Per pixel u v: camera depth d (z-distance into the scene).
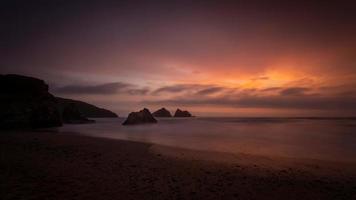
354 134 33.00
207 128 48.25
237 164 12.09
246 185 8.61
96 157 12.79
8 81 37.97
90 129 39.50
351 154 16.09
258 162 12.69
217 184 8.61
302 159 13.78
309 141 24.36
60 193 6.96
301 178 9.68
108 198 6.77
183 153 15.33
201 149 17.72
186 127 51.28
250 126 57.47
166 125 59.91
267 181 9.17
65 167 10.15
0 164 10.18
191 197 7.20
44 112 39.47
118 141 20.53
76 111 66.56
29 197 6.48
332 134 33.22
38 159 11.52
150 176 9.32
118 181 8.47
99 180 8.48
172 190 7.77
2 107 33.00
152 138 26.55
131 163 11.61
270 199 7.29
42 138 20.39
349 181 9.33
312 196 7.64
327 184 8.92
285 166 11.81
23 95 38.28
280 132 37.22
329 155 15.67
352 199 7.44
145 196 7.09
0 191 6.84
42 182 7.91
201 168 11.02
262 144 21.59
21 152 13.27
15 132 26.86
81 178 8.62
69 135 24.09
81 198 6.65
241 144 21.52
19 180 7.99
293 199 7.36
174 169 10.69
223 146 19.92
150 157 13.45
